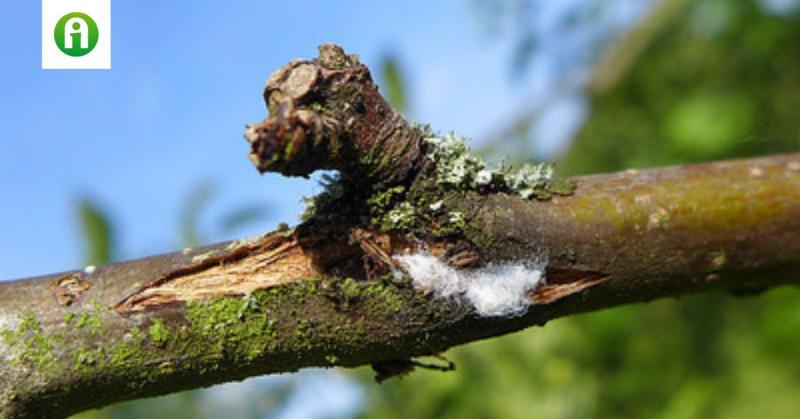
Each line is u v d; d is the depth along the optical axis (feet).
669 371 2.02
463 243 1.07
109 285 1.06
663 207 1.13
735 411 2.01
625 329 1.98
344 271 1.07
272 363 1.06
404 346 1.07
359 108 1.03
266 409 1.74
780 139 1.96
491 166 1.10
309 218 1.07
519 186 1.11
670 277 1.14
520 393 1.86
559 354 1.92
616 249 1.11
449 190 1.07
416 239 1.06
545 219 1.09
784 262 1.17
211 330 1.05
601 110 2.02
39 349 1.04
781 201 1.16
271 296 1.05
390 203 1.06
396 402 1.85
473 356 1.87
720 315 2.09
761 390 2.06
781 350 1.95
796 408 2.08
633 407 1.97
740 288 1.24
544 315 1.10
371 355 1.07
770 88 1.98
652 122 2.02
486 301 1.07
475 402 1.84
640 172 1.16
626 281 1.12
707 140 1.93
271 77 1.02
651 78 2.03
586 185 1.13
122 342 1.05
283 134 0.98
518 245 1.08
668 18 2.00
